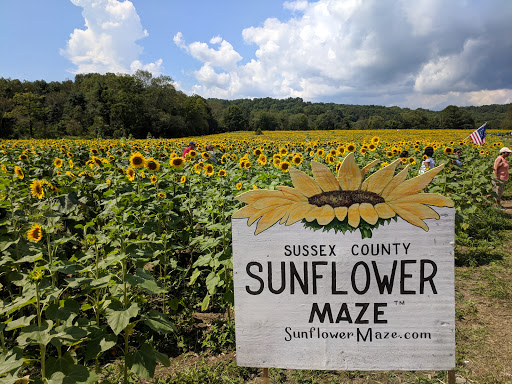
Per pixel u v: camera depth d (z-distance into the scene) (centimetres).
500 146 2033
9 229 450
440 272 234
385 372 358
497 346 396
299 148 1570
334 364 240
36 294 271
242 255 242
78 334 261
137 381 346
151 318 305
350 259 237
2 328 268
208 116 11106
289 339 242
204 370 359
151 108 8775
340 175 235
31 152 1323
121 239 355
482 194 1004
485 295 520
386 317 238
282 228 240
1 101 7112
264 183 691
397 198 234
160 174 702
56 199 570
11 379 247
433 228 233
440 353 235
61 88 12006
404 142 1881
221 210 546
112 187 615
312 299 240
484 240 745
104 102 8788
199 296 524
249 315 244
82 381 248
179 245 571
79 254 402
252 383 347
